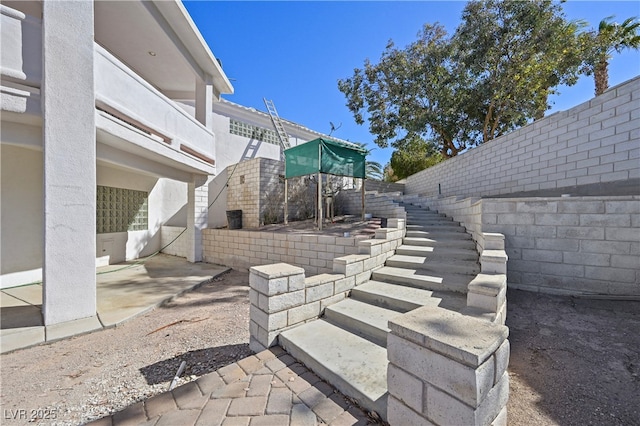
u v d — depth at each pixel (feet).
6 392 7.61
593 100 17.37
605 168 16.65
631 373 7.70
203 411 6.47
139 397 7.43
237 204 33.73
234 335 11.43
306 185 35.27
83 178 12.62
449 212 24.84
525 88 34.71
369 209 33.91
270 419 6.23
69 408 6.97
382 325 9.68
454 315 5.66
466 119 42.01
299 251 21.54
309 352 8.48
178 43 22.12
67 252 12.20
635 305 12.06
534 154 21.94
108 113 14.76
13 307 14.19
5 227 18.51
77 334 11.26
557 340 9.65
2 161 18.44
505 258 10.30
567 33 32.40
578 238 13.51
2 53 10.90
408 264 15.56
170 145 20.10
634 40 29.66
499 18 34.27
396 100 43.42
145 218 31.48
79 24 12.51
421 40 41.63
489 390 4.46
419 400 4.86
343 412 6.48
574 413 6.33
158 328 12.18
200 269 24.84
